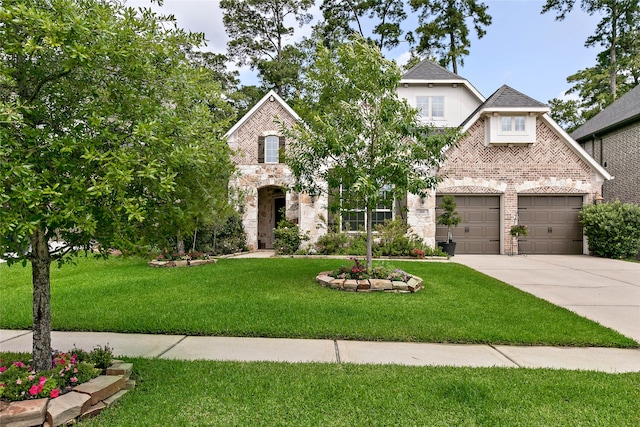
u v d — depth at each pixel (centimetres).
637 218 1323
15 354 404
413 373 363
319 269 979
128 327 499
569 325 519
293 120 1546
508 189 1466
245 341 465
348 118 714
